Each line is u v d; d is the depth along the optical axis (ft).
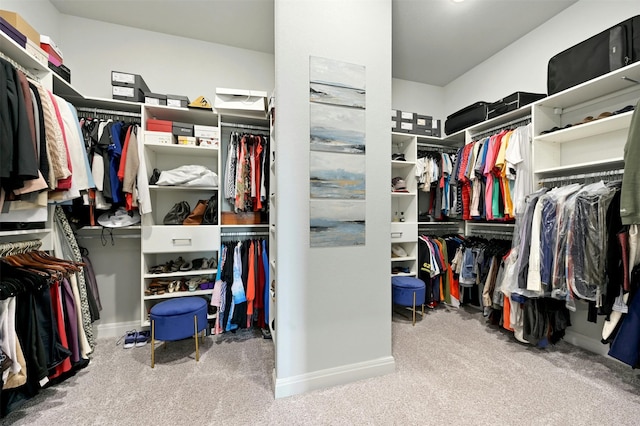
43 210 4.79
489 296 7.93
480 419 4.25
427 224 10.95
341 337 5.28
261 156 7.77
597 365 5.83
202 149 7.57
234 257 7.50
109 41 7.59
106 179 6.46
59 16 7.13
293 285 4.97
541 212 6.17
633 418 4.26
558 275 5.82
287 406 4.58
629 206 4.63
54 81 5.80
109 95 7.57
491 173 8.06
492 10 7.27
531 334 6.46
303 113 5.05
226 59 8.63
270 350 6.65
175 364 5.97
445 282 9.75
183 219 7.56
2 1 5.39
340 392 4.95
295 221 4.99
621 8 6.17
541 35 7.85
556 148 7.34
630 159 4.68
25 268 4.75
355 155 5.41
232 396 4.85
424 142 10.48
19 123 3.89
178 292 7.41
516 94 7.64
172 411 4.47
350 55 5.40
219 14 7.28
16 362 4.00
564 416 4.30
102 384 5.21
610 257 5.08
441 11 7.29
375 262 5.57
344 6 5.37
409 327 7.93
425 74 10.57
